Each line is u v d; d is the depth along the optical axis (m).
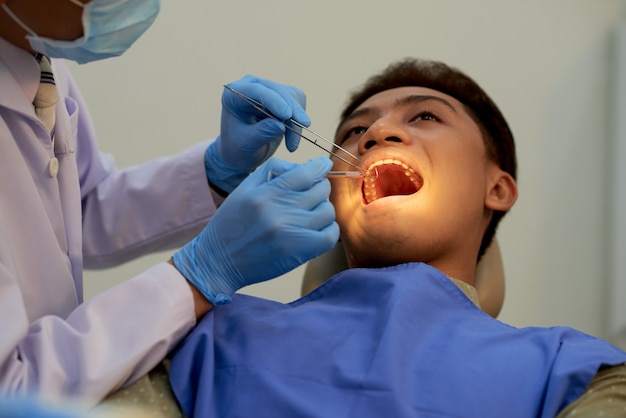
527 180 2.62
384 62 2.61
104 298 1.28
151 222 1.88
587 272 2.59
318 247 1.39
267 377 1.28
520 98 2.63
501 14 2.64
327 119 2.59
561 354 1.29
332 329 1.38
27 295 1.37
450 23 2.63
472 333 1.36
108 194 1.91
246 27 2.58
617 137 2.56
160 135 2.55
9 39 1.38
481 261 1.90
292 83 2.59
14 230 1.36
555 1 2.65
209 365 1.30
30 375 1.17
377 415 1.20
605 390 1.25
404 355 1.29
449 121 1.74
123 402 1.23
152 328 1.25
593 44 2.65
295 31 2.60
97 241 1.90
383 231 1.58
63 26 1.29
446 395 1.23
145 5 1.34
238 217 1.37
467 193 1.67
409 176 1.65
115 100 2.54
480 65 2.64
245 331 1.38
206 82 2.56
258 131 1.62
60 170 1.53
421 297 1.41
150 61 2.55
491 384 1.25
